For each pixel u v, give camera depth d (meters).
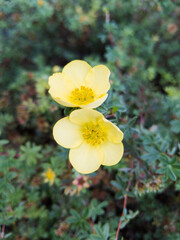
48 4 0.19
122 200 0.17
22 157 0.16
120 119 0.13
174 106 0.16
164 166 0.11
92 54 0.24
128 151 0.12
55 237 0.15
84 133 0.10
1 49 0.22
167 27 0.21
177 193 0.16
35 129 0.20
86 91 0.10
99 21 0.22
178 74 0.21
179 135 0.17
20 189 0.16
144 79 0.19
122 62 0.19
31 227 0.16
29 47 0.24
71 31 0.22
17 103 0.21
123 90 0.16
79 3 0.22
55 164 0.15
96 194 0.17
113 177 0.16
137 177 0.12
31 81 0.19
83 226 0.13
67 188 0.13
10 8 0.18
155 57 0.22
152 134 0.16
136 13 0.22
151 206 0.16
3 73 0.23
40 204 0.17
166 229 0.15
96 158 0.10
